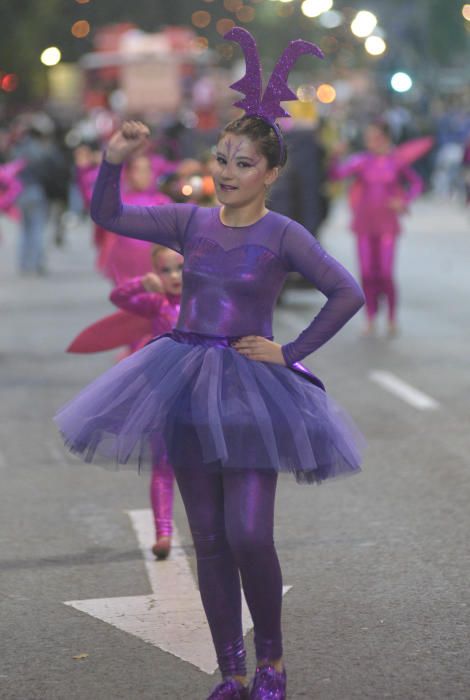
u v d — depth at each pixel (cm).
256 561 704
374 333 2277
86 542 1088
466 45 11350
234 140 710
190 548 1063
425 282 3062
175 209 739
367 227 2247
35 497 1240
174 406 715
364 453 1389
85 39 9819
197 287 726
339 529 1110
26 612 913
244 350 716
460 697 752
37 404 1691
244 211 723
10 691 774
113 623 888
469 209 5291
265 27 10681
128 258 1368
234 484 708
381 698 752
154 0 11131
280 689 722
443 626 870
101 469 1348
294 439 707
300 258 717
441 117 6531
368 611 902
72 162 4209
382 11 9900
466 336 2245
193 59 8712
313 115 3378
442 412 1600
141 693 767
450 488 1242
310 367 1941
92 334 1020
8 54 8431
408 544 1063
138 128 726
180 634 863
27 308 2684
